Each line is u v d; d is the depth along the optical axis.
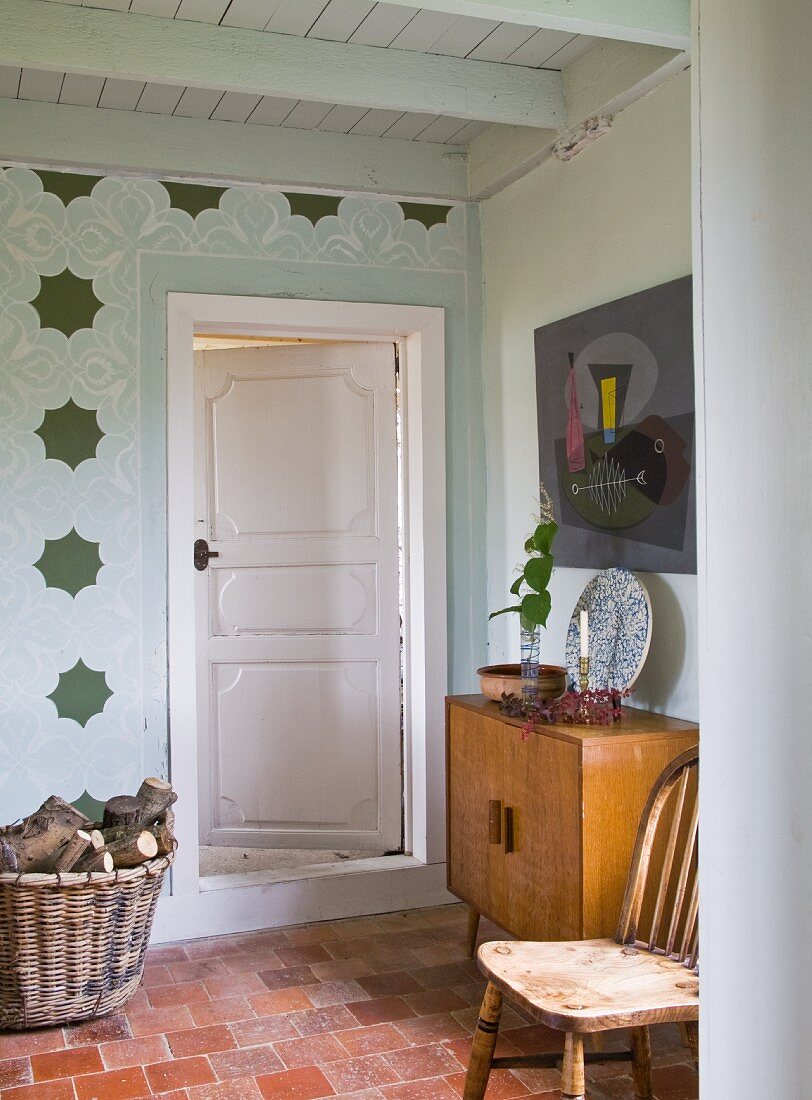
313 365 4.36
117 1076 2.68
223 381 4.46
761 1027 1.15
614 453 3.22
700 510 1.25
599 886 2.68
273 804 4.45
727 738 1.20
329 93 3.12
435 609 4.01
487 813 3.19
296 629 4.42
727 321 1.20
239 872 4.13
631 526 3.15
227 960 3.47
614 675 3.08
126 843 2.96
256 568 4.45
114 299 3.61
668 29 2.54
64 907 2.86
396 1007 3.09
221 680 4.48
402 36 3.11
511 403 3.91
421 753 4.05
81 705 3.57
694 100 1.25
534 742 2.90
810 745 1.07
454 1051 2.80
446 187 3.97
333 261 3.88
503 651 4.04
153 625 3.65
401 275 3.98
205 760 4.49
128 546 3.62
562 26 2.49
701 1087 1.25
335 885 3.86
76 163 3.52
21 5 2.81
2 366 3.49
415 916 3.90
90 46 2.87
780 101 1.11
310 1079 2.66
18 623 3.51
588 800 2.67
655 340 3.02
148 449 3.65
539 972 2.19
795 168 1.09
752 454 1.16
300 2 2.88
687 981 2.14
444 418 4.03
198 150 3.63
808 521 1.08
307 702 4.41
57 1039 2.90
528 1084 2.64
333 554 4.36
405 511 4.19
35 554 3.53
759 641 1.15
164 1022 3.00
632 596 3.04
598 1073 2.71
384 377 4.27
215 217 3.73
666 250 3.02
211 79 2.99
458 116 3.31
